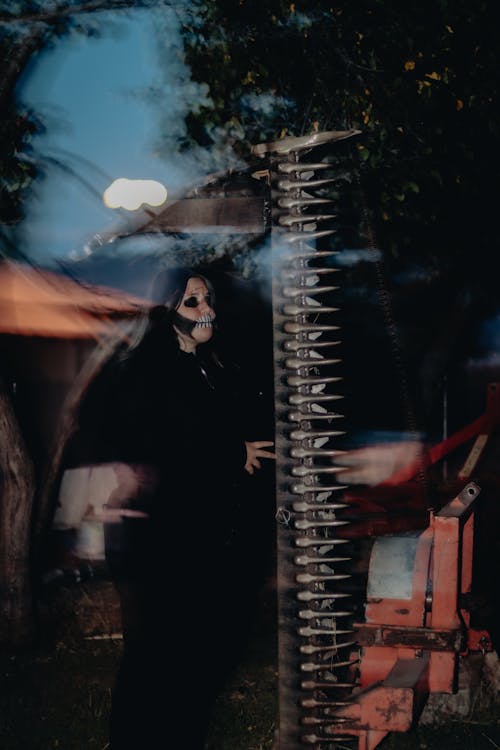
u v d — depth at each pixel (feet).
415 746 11.30
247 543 14.92
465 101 16.30
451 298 27.02
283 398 8.08
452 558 9.18
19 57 14.39
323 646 8.23
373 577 9.50
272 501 15.78
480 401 31.58
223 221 8.88
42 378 26.25
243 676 13.94
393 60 15.80
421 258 23.97
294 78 15.87
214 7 15.26
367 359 26.58
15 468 15.78
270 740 11.78
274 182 8.11
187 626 10.59
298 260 8.05
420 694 8.80
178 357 10.87
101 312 16.65
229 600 13.15
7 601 15.74
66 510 21.03
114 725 10.29
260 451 11.65
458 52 16.17
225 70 15.28
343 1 15.62
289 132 15.76
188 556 10.56
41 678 14.44
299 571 8.16
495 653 11.97
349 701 8.35
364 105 15.64
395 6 15.56
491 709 11.91
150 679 10.33
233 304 21.85
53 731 12.39
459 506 9.73
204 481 10.73
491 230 20.24
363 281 21.17
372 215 16.12
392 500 16.92
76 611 17.71
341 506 8.08
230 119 15.35
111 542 10.52
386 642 9.25
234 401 11.47
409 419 9.91
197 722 11.16
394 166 16.12
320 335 8.98
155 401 10.56
